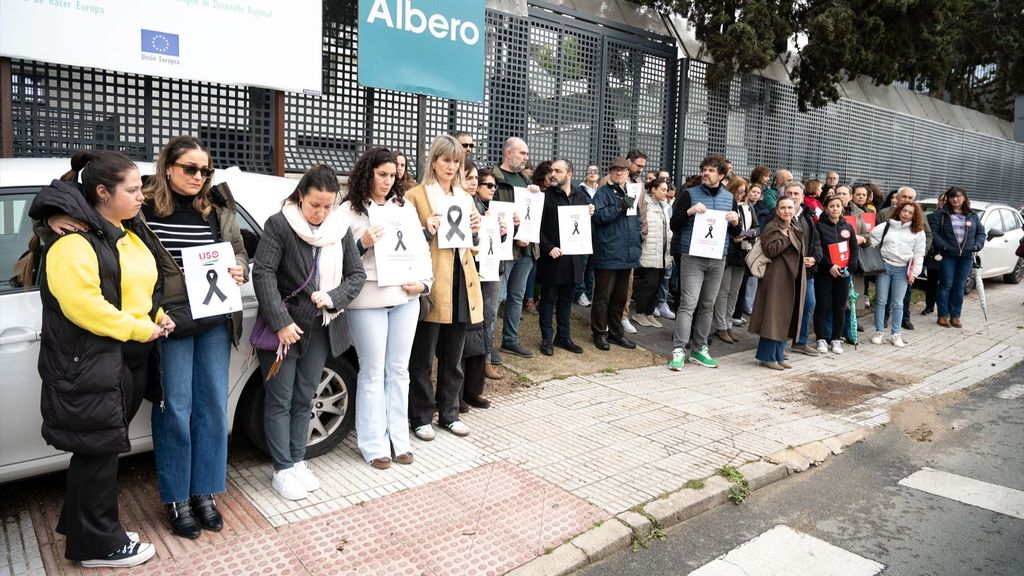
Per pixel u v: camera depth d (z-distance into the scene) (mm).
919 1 11906
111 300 2746
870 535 3717
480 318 4605
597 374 6414
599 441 4723
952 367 7414
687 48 10031
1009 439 5316
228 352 3367
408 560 3133
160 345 3117
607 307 7344
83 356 2688
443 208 4305
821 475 4527
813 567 3357
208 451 3303
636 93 9383
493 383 5891
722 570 3297
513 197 5988
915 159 16781
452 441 4598
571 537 3400
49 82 5145
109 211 2795
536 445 4598
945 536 3730
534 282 8117
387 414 4195
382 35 6438
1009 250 12922
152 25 5148
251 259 3791
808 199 8148
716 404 5723
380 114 6895
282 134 6152
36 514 3424
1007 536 3746
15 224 3264
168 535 3258
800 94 11961
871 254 8273
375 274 3936
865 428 5379
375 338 3982
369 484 3889
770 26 10070
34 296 3191
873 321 9773
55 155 5191
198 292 3102
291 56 5898
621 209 6867
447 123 7402
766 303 6930
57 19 4766
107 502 2932
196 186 3152
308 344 3656
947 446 5148
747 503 4062
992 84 25219
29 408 3168
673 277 8547
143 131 5598
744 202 7992
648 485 4043
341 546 3221
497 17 7703
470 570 3072
